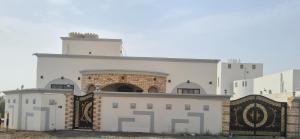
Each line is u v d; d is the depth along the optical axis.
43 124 23.17
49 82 30.92
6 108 26.72
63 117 23.56
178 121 23.31
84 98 23.73
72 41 35.12
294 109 22.97
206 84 31.16
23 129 24.34
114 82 29.53
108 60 31.16
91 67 31.09
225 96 23.23
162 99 23.45
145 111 23.39
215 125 23.19
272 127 23.19
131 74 29.61
